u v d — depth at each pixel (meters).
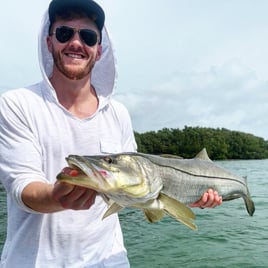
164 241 3.43
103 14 1.13
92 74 1.20
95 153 1.10
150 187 0.98
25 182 0.89
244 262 2.80
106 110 1.16
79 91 1.11
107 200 0.94
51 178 1.03
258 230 3.81
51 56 1.15
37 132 1.01
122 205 0.94
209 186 1.27
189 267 2.70
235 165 18.52
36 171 0.96
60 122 1.05
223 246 3.25
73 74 1.07
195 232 3.74
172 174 1.09
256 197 6.23
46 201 0.83
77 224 1.04
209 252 3.07
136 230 3.88
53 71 1.12
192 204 1.22
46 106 1.04
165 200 1.00
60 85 1.09
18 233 1.02
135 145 1.26
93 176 0.80
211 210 5.01
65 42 1.08
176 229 3.88
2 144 0.97
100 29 1.16
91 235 1.07
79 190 0.78
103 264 1.09
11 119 0.98
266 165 18.34
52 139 1.03
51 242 1.02
